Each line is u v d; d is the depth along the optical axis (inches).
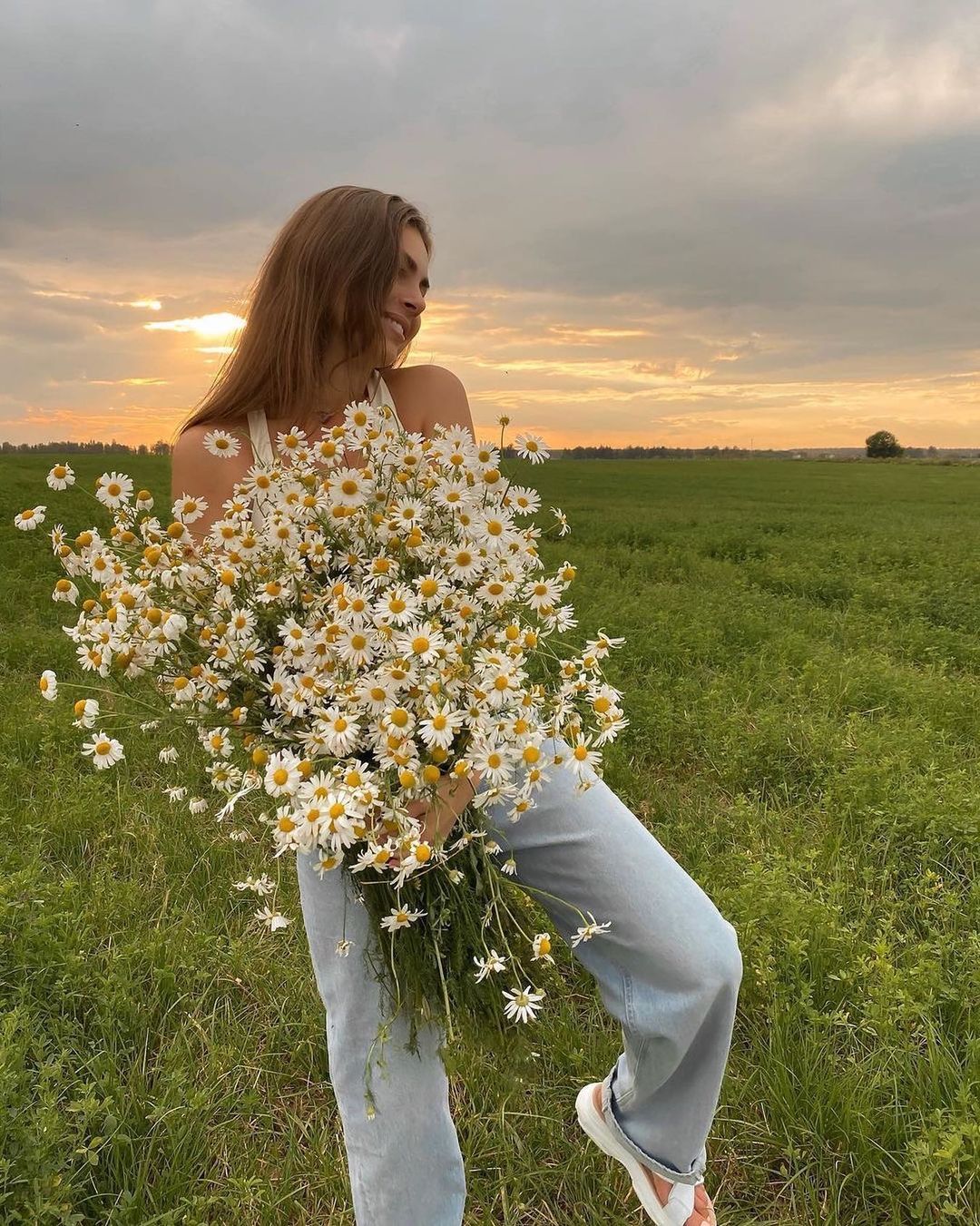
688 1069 68.7
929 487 1619.1
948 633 291.6
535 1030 92.0
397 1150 66.6
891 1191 80.4
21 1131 80.4
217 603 57.9
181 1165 83.7
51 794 159.5
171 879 133.3
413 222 69.8
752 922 107.6
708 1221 75.0
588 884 64.8
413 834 54.6
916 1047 93.0
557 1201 83.9
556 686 66.4
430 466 62.2
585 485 1528.1
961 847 137.3
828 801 152.9
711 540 625.9
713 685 218.8
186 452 69.9
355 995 65.8
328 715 53.9
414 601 55.8
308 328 67.0
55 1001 104.1
